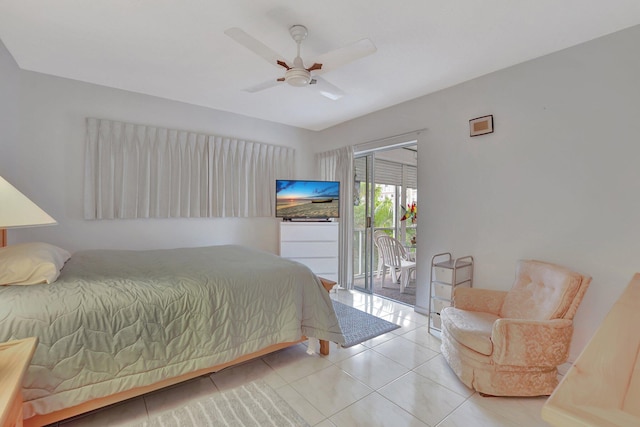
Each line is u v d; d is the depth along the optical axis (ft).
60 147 10.09
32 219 3.38
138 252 9.46
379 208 17.46
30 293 5.16
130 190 11.18
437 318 9.62
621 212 7.02
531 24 6.85
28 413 4.46
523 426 5.59
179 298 5.90
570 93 7.77
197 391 6.55
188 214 12.44
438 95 10.81
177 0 6.14
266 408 6.00
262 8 6.35
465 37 7.40
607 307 7.20
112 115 10.92
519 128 8.71
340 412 5.92
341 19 6.70
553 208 8.07
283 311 7.25
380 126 13.12
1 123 8.39
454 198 10.32
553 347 6.24
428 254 11.12
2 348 3.70
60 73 9.77
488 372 6.35
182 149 12.28
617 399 1.80
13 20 6.86
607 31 7.09
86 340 4.94
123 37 7.57
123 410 5.90
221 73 9.64
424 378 7.13
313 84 7.79
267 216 14.83
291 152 15.65
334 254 14.38
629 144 6.91
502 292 8.18
